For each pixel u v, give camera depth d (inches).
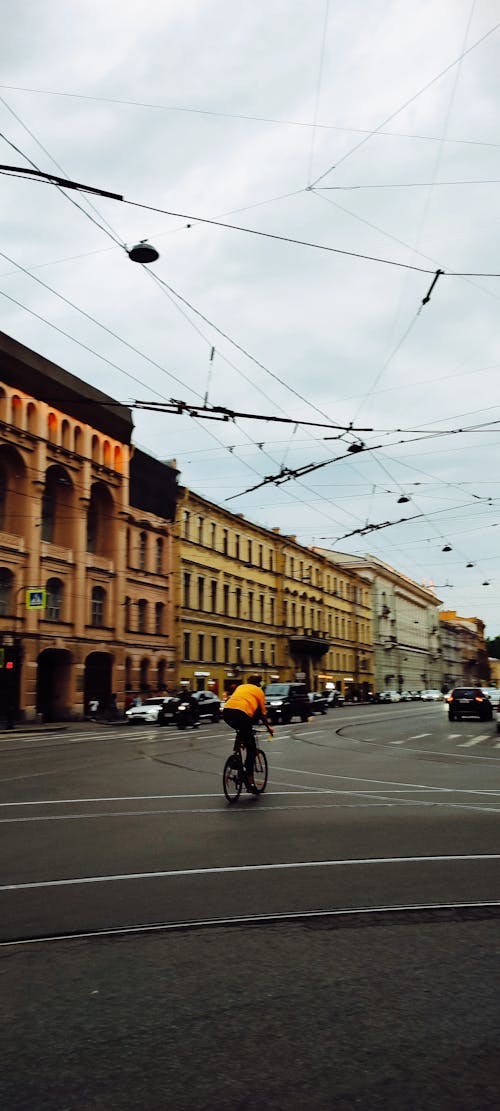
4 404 1406.3
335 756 716.7
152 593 1875.0
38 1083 122.6
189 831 333.1
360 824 352.8
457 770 593.3
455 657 5634.8
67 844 304.2
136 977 166.4
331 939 191.9
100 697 1670.8
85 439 1621.6
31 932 197.5
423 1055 131.2
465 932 198.1
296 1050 132.9
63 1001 153.9
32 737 1091.3
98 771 582.2
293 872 260.2
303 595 2861.7
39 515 1467.8
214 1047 134.0
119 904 222.2
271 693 1457.9
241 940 191.0
